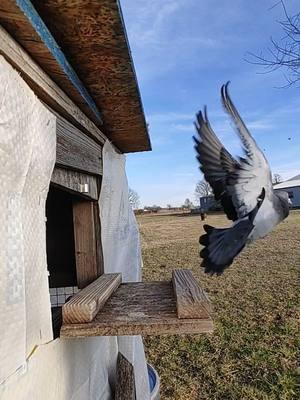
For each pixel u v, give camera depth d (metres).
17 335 0.76
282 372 3.61
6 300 0.73
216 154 1.32
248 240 1.32
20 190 0.82
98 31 0.98
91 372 1.41
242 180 1.32
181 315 1.01
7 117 0.75
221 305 5.70
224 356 4.03
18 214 0.80
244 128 1.31
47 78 1.06
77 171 1.53
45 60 0.97
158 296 1.29
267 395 3.26
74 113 1.36
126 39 1.03
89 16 0.90
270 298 5.91
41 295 0.92
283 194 1.40
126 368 1.93
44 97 1.08
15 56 0.83
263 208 1.33
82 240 1.80
